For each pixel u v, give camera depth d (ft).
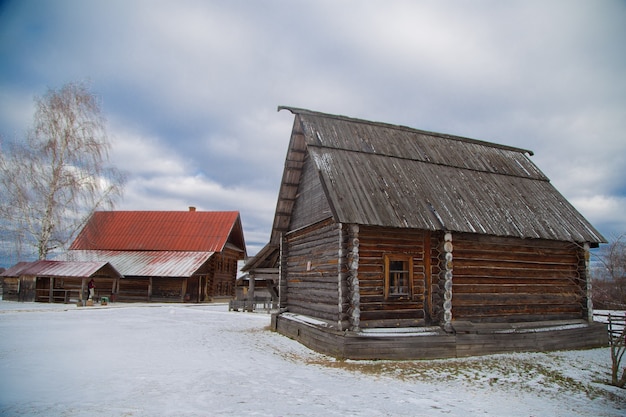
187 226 139.13
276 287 73.10
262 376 30.35
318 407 23.35
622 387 31.89
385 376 31.53
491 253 44.91
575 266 49.83
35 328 53.31
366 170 44.55
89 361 33.37
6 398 22.76
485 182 51.70
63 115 97.96
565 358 40.52
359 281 38.99
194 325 63.16
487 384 30.94
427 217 40.93
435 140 56.75
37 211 96.07
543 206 51.47
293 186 55.72
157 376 29.04
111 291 115.96
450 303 40.16
